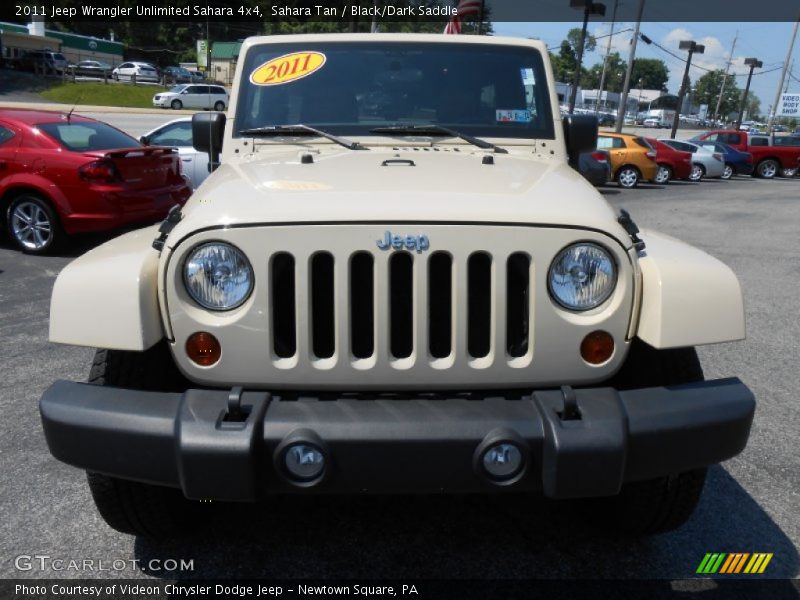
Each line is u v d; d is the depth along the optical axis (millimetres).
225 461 2109
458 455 2146
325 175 2713
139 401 2264
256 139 3430
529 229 2244
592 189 2742
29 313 6031
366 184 2539
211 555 2873
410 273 2285
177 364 2350
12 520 3074
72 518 3100
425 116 3504
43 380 4590
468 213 2246
